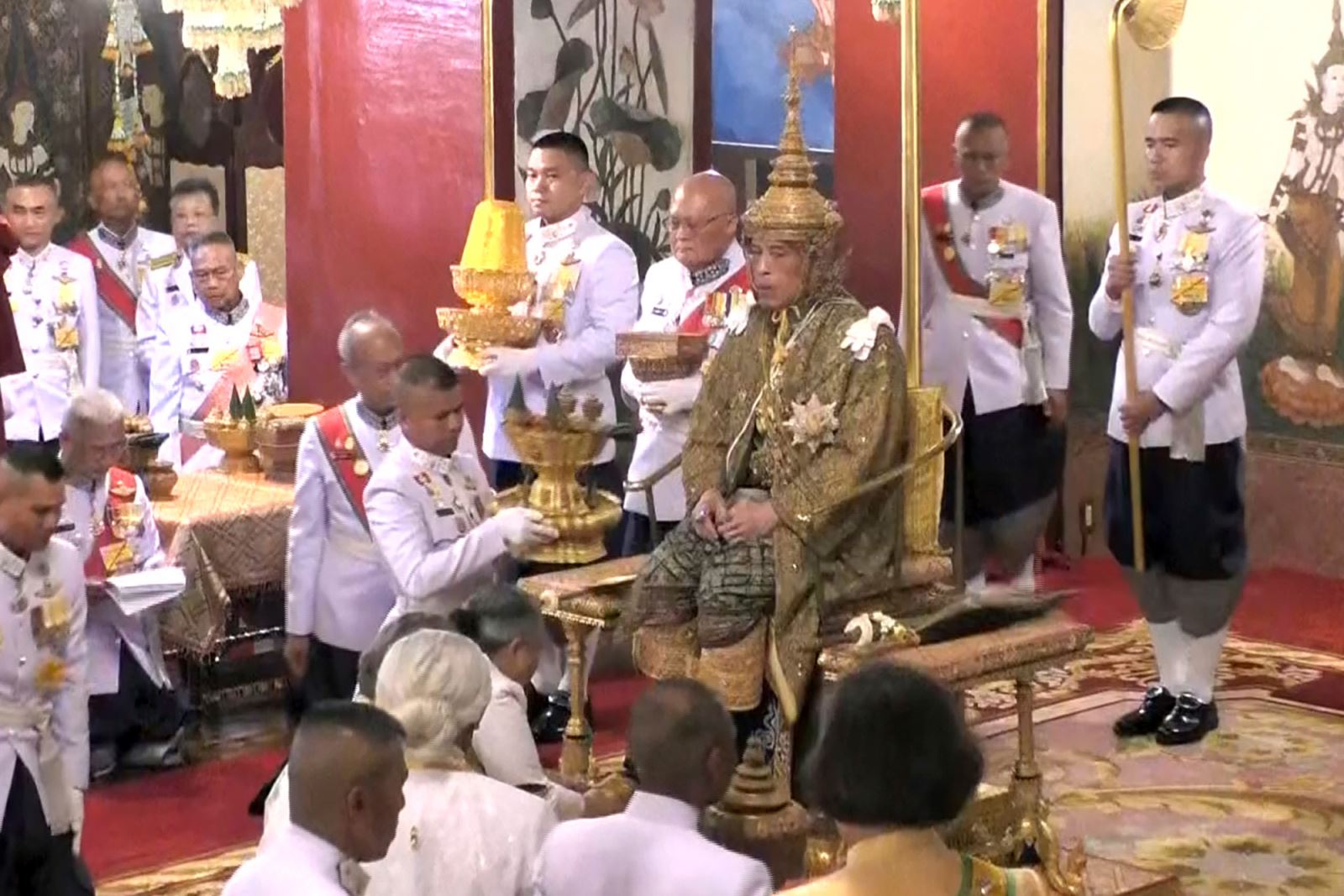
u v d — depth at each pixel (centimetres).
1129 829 650
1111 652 863
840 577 556
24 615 511
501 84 821
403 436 629
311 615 660
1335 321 999
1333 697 802
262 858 342
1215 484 745
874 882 289
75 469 686
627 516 750
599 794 539
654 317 739
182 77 1133
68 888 531
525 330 752
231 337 916
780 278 561
